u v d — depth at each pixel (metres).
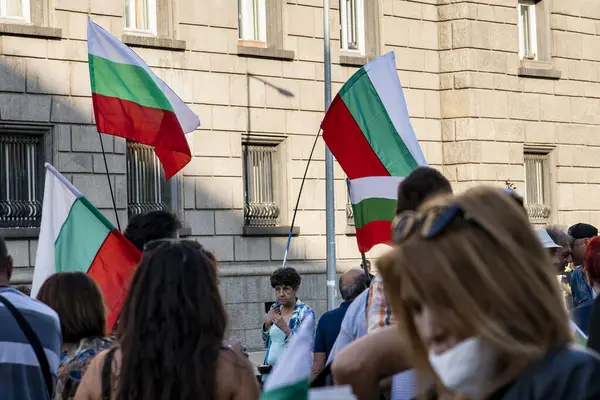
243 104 26.31
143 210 24.69
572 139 31.97
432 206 2.36
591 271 6.82
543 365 2.29
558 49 31.97
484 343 2.30
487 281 2.25
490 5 30.06
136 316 4.39
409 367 3.68
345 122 10.02
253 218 26.80
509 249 2.28
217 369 4.37
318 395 2.62
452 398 2.37
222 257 25.78
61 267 8.25
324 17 24.25
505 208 2.32
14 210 22.66
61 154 23.11
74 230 8.22
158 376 4.31
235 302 25.80
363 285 9.99
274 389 2.59
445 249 2.28
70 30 23.36
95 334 6.14
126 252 8.09
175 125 12.56
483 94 29.75
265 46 27.33
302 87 27.41
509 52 30.41
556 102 31.61
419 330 2.41
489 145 29.81
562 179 31.80
